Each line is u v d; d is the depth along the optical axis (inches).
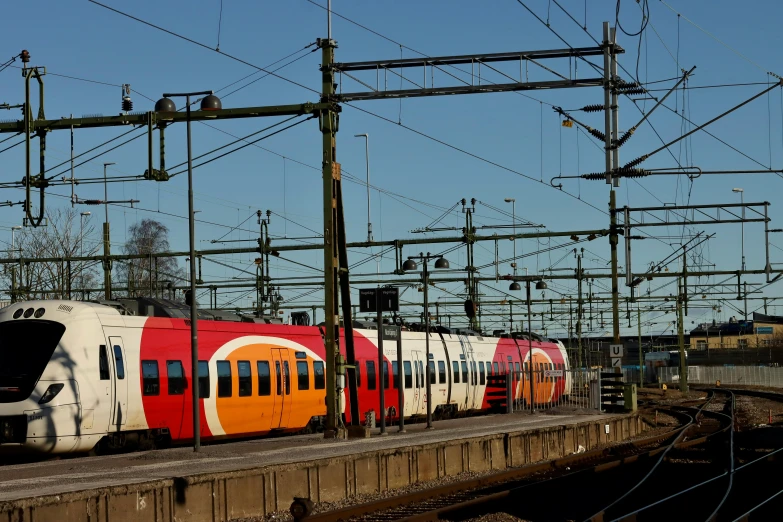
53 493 639.8
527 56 1145.4
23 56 1162.0
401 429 1416.1
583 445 1517.0
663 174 1163.3
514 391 2256.4
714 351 5846.5
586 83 1132.5
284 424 1419.8
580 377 2057.1
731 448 1354.6
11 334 1061.8
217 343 1296.8
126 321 1152.2
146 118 1163.9
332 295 1221.7
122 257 1950.1
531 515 848.9
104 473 816.9
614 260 1887.3
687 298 2482.8
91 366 1073.5
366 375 1648.6
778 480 1033.5
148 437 1173.7
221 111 1173.7
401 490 991.6
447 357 1964.8
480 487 1009.5
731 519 780.6
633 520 742.5
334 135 1219.2
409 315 2839.6
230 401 1300.4
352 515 793.6
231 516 778.8
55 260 1989.4
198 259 2074.3
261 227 2071.9
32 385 1027.9
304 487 869.2
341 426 1232.8
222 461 928.9
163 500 714.8
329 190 1215.6
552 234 1847.9
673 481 1057.5
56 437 1025.5
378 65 1186.0
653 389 4547.2
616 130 1093.8
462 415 2062.0
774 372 5152.6
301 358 1462.8
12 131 1171.3
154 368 1171.3
